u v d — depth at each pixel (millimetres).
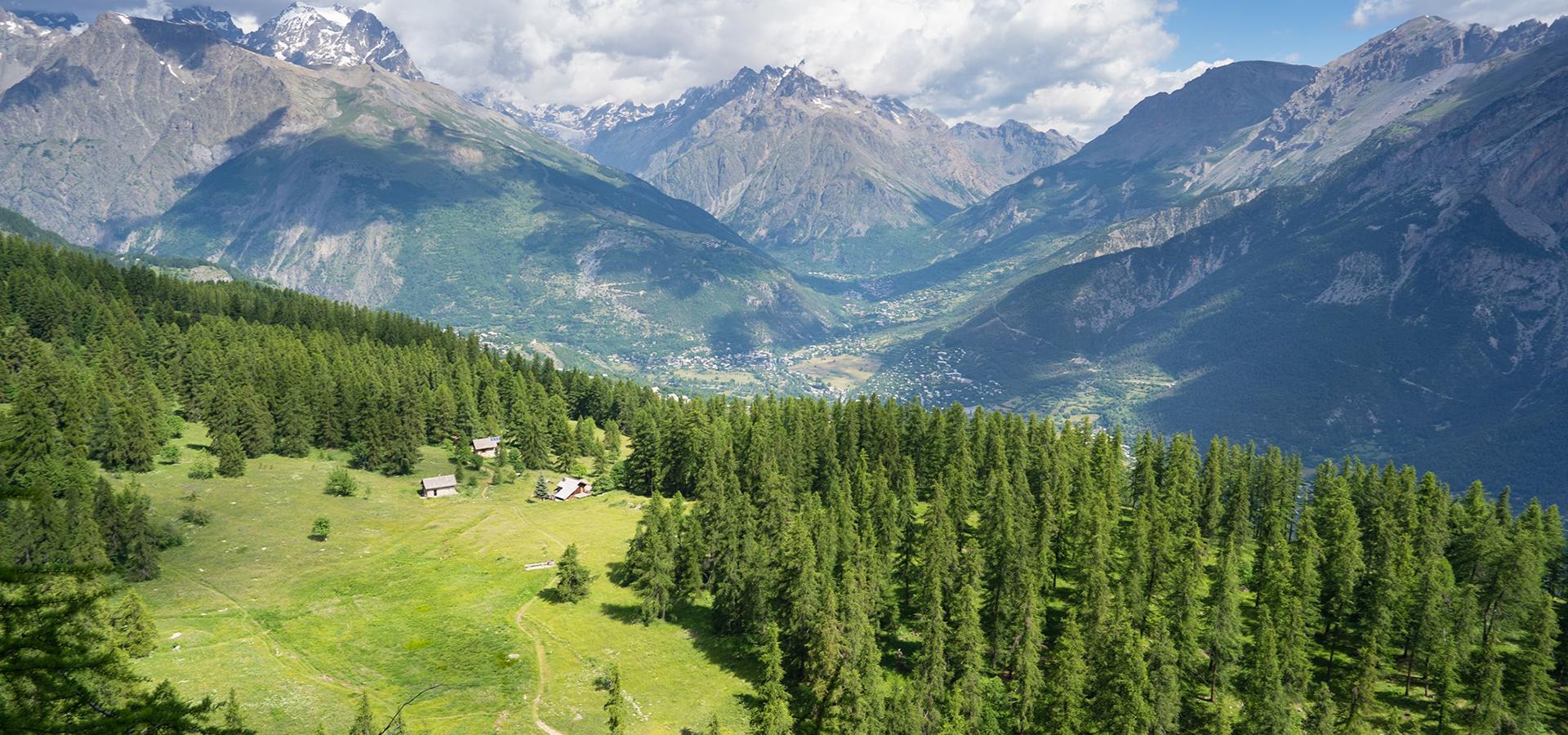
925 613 95125
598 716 87688
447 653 98625
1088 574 104062
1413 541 121438
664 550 110875
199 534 126062
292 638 100188
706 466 149625
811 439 161250
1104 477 145000
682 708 90438
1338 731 87000
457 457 178750
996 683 96875
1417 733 89500
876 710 84000
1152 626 93625
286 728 79250
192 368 184875
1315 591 102125
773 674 90750
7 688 31594
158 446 153750
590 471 184625
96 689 34719
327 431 177500
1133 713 82562
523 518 148875
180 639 95750
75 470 126562
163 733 35062
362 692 89188
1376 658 90000
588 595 115062
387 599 112875
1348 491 137000
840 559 111750
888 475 153375
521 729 83875
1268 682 85625
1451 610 100125
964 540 129875
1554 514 125250
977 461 159875
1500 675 87438
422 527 141500
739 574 107688
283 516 137375
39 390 150625
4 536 101000
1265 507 140875
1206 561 130500
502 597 114188
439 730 82875
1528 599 102500
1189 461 152750
